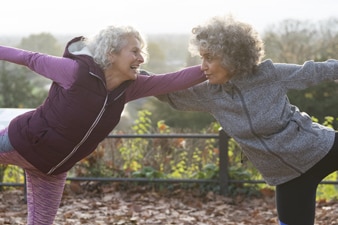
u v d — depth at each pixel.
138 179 7.37
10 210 6.66
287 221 3.89
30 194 4.08
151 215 6.43
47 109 3.72
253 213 6.59
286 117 3.76
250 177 7.36
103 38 3.64
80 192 7.39
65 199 7.09
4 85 23.16
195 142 8.31
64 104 3.65
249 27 3.69
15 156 3.84
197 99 3.90
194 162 8.24
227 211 6.74
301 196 3.85
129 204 6.91
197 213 6.64
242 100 3.73
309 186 3.86
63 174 4.06
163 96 4.00
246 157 4.24
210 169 7.41
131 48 3.66
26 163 3.86
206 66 3.71
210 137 7.23
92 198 7.21
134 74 3.71
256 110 3.71
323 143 3.79
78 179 7.36
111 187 7.48
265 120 3.70
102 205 6.84
